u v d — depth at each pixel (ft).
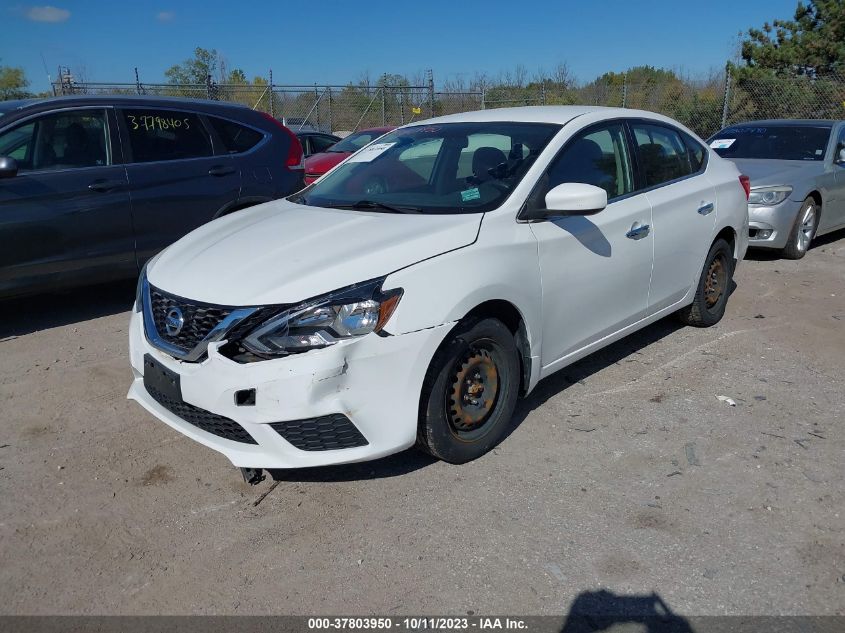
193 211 20.61
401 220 11.71
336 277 9.87
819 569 9.07
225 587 8.89
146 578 9.07
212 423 10.30
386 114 78.13
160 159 20.10
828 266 25.35
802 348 16.76
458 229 11.07
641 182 14.83
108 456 12.03
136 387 11.83
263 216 13.39
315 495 10.82
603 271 13.39
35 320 19.36
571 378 15.03
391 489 10.93
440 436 10.89
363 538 9.78
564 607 8.46
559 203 11.63
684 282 16.26
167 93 66.59
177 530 10.03
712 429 12.77
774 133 29.81
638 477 11.23
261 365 9.57
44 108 18.35
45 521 10.23
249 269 10.53
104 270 19.20
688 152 16.76
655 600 8.56
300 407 9.55
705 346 16.85
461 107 80.07
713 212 16.71
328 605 8.55
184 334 10.37
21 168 17.78
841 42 65.05
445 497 10.70
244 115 22.26
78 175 18.45
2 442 12.51
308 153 47.60
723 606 8.45
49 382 15.03
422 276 10.27
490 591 8.74
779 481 11.08
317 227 11.87
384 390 9.95
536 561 9.27
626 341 17.22
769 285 22.62
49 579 9.04
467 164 13.14
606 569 9.11
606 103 72.28
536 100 78.02
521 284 11.55
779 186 25.48
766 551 9.42
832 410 13.53
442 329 10.31
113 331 18.35
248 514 10.38
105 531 10.01
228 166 21.35
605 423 13.01
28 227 17.60
